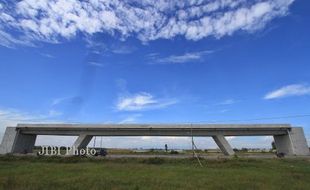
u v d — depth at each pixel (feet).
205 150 482.28
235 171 118.01
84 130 306.76
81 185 71.67
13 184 70.69
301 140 291.38
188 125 295.28
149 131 301.84
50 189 65.98
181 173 106.52
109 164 153.58
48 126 304.71
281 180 86.53
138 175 97.19
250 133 299.38
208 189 69.36
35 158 192.34
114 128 301.63
